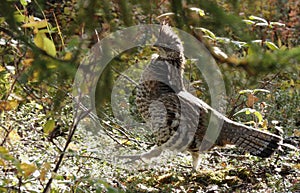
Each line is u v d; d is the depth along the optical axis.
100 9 7.00
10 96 9.50
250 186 11.25
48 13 14.16
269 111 14.56
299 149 12.76
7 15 6.50
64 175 9.75
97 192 7.02
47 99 8.60
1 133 9.82
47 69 6.40
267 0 18.02
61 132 11.30
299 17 19.80
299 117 15.15
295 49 6.28
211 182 11.33
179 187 10.91
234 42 10.48
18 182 8.06
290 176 11.64
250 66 6.53
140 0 7.60
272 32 17.09
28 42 6.48
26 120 11.13
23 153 9.64
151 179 11.05
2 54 8.49
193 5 7.23
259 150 11.07
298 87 14.96
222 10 6.94
